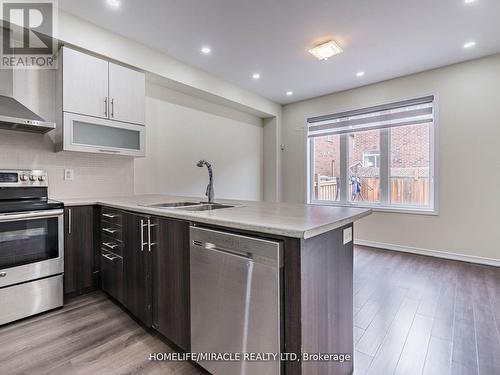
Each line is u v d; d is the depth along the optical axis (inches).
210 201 87.7
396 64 137.3
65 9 93.7
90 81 101.5
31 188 94.6
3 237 75.6
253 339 46.1
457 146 136.6
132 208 76.8
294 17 98.7
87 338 70.0
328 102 183.8
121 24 103.0
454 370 58.2
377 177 166.6
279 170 205.3
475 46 119.3
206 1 89.8
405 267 126.8
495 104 127.0
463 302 90.4
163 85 138.7
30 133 99.1
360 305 88.9
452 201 138.6
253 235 47.0
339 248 52.9
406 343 68.2
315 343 45.1
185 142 153.3
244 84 165.6
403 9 93.8
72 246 93.1
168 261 63.9
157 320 68.1
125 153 111.7
